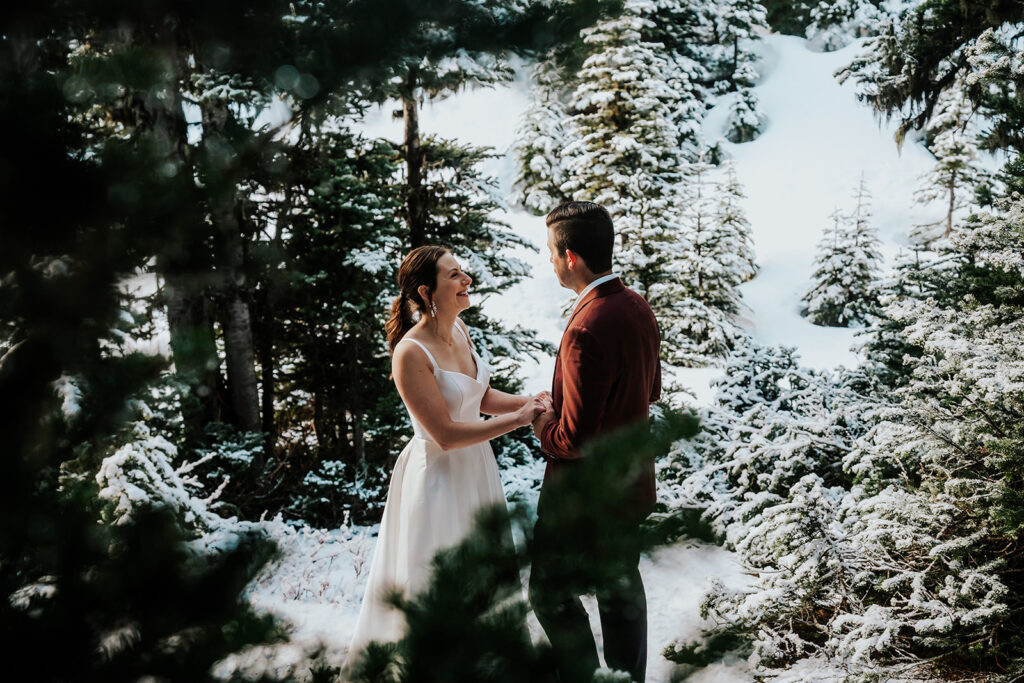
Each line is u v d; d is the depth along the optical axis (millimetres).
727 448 4180
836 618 2936
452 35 1043
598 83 14977
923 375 3727
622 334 2393
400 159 7977
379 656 723
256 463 6012
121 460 3162
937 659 2750
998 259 3891
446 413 2564
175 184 900
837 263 19266
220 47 964
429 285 2637
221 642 817
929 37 8250
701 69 25812
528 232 22109
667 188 14531
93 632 784
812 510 3074
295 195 6570
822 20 30625
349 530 5223
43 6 817
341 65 977
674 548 751
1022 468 2852
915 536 2908
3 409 846
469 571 727
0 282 833
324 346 7426
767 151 26672
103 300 867
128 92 939
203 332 1114
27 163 801
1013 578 2855
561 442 2400
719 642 849
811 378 5004
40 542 822
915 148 25000
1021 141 5293
